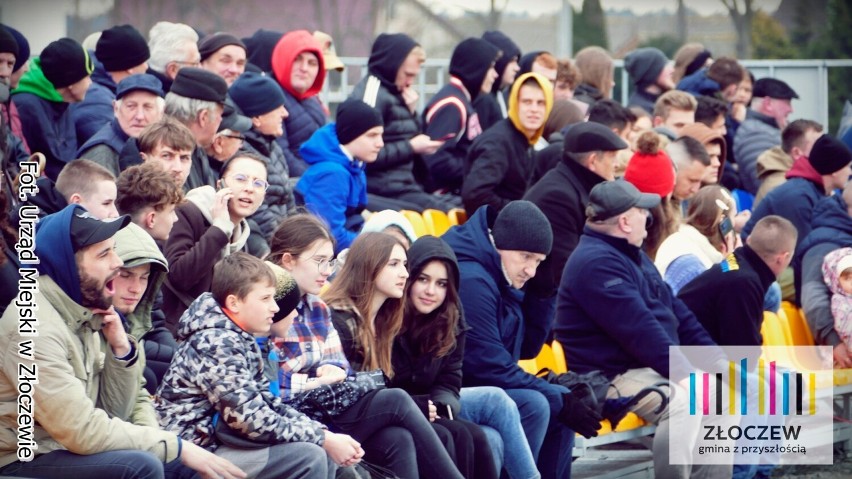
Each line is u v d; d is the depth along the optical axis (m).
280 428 19.58
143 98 25.84
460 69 37.06
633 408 26.81
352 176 30.89
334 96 44.22
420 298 23.38
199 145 25.88
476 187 33.91
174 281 22.89
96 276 18.55
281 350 21.61
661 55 44.50
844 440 33.56
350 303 22.58
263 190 24.55
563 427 25.62
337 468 21.00
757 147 43.31
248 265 19.75
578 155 31.06
